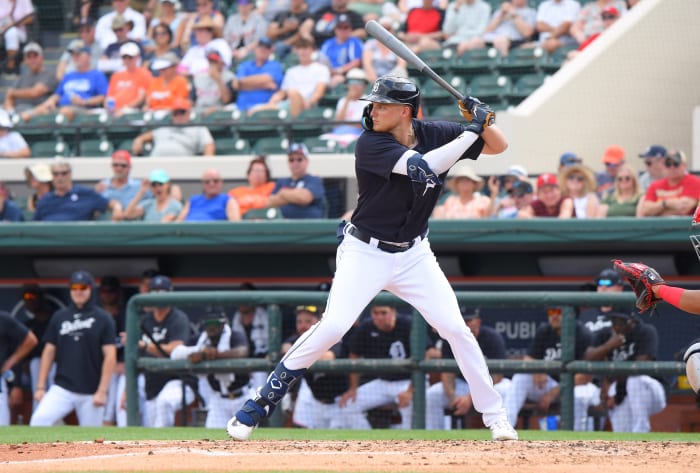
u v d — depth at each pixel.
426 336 33.31
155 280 36.56
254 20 52.84
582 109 44.09
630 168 37.94
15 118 51.72
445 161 18.80
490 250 39.22
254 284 41.69
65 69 53.72
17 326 37.91
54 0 54.69
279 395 20.16
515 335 39.06
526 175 40.28
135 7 55.34
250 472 15.93
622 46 45.00
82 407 36.94
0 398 38.25
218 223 38.69
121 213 42.03
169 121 48.66
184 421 35.28
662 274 38.81
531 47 48.12
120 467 16.58
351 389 34.62
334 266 40.75
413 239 19.52
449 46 49.06
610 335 33.31
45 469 16.47
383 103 18.81
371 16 50.84
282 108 47.81
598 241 36.47
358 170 19.14
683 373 31.69
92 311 37.00
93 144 48.53
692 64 45.59
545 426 34.50
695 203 36.75
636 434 27.39
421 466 16.48
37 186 44.47
